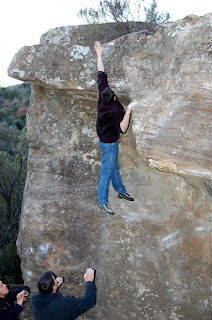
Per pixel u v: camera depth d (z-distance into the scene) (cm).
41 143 455
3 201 1219
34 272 448
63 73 369
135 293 409
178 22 315
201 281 389
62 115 447
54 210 445
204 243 390
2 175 1147
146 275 408
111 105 300
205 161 283
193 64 283
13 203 1245
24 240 452
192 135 284
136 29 401
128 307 411
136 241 416
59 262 438
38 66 380
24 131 1267
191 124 284
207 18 289
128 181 427
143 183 421
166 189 412
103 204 343
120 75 338
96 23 401
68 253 436
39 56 381
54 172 455
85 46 367
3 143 1494
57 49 375
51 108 449
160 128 297
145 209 418
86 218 436
